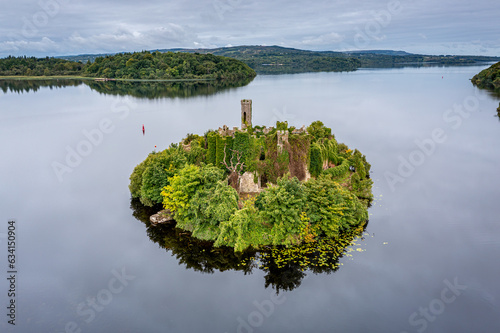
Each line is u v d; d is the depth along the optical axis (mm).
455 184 87875
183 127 166250
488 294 47469
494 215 71062
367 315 43219
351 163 86438
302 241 56906
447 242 60312
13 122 178000
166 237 60656
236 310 44156
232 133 75750
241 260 53562
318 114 194500
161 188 67250
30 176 99312
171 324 41719
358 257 54406
